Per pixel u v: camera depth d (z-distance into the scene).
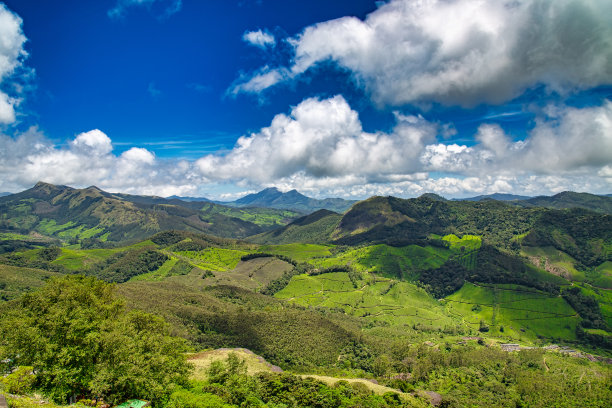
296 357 142.75
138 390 55.41
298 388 86.38
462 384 132.62
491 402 117.44
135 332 68.38
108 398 52.69
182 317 154.25
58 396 49.53
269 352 140.38
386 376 131.75
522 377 135.00
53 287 68.12
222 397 69.31
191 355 107.25
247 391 76.06
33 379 50.97
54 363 51.47
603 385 129.75
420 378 134.38
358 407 82.88
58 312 56.47
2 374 52.38
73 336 53.94
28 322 55.12
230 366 82.50
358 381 105.81
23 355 52.53
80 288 69.56
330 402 84.00
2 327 54.25
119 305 76.25
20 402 43.47
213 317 156.88
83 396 52.66
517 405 116.19
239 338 145.00
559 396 121.50
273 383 86.00
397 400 93.75
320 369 135.88
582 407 114.81
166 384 62.47
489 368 148.25
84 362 53.59
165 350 73.19
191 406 60.22
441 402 103.50
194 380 78.31
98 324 58.91
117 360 55.78
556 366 150.62
